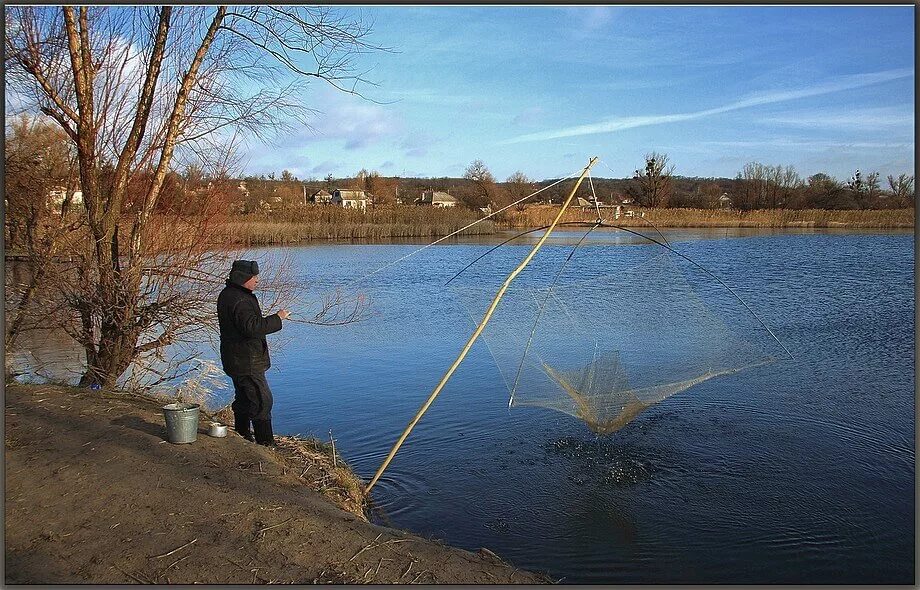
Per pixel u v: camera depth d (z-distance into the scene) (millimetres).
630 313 9039
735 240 41500
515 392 7961
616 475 7199
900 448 8031
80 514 4801
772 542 5848
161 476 5480
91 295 8812
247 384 6652
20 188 9133
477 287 20094
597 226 7500
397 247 39531
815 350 12805
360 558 4352
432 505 6578
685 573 5383
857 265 27125
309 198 95000
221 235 9867
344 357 13258
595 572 5336
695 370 8102
